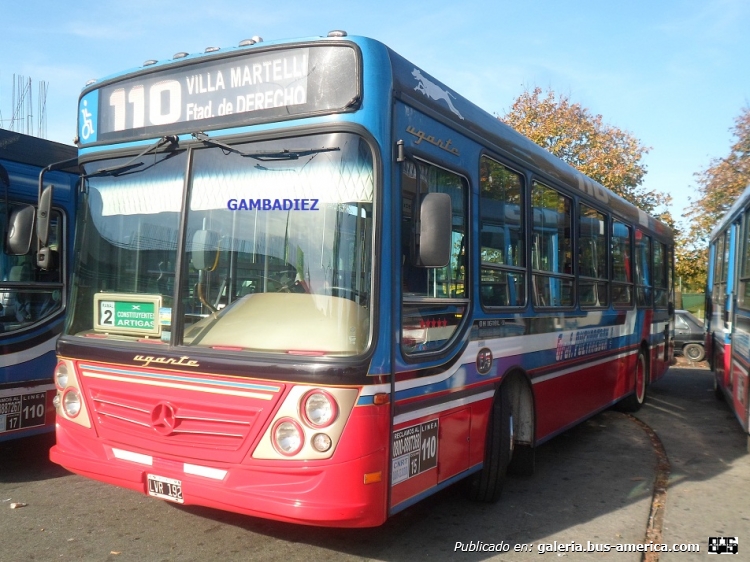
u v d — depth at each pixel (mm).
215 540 4734
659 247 12219
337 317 3848
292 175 4035
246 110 4199
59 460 4625
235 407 3934
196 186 4312
